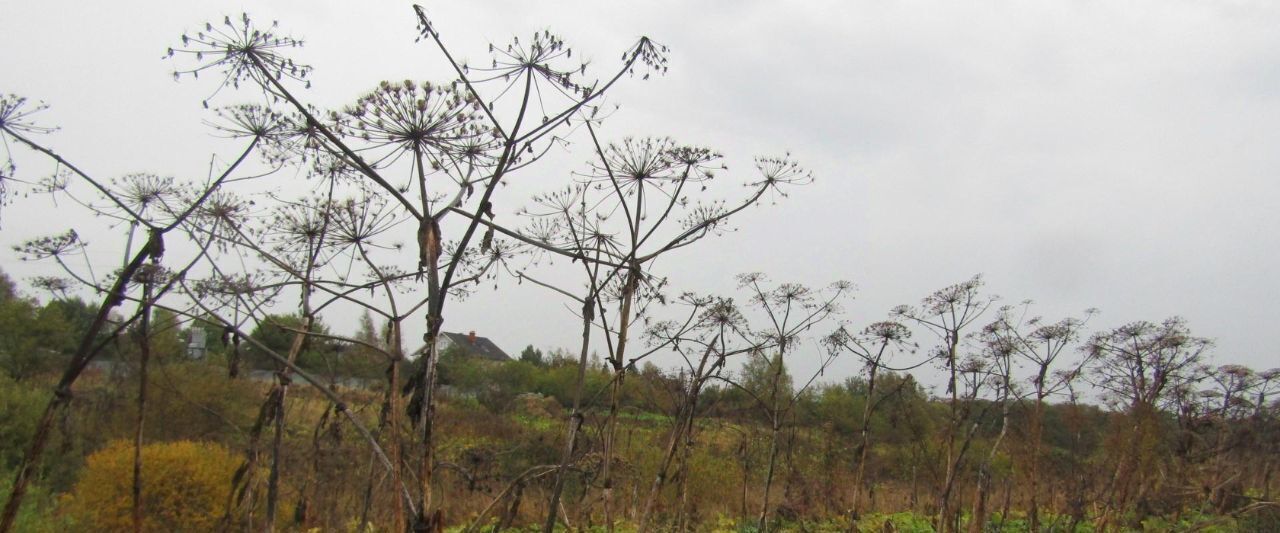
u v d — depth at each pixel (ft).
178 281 20.06
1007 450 50.49
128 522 46.52
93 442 58.49
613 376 23.09
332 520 40.73
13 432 58.65
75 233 21.07
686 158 23.35
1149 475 46.09
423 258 18.07
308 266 24.21
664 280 24.22
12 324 75.82
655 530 50.06
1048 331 40.83
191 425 58.80
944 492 39.19
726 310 33.60
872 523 54.39
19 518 40.57
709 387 49.73
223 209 21.81
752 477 59.82
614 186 22.76
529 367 112.37
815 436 68.23
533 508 49.52
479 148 19.19
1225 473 50.67
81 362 19.47
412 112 18.03
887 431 63.87
